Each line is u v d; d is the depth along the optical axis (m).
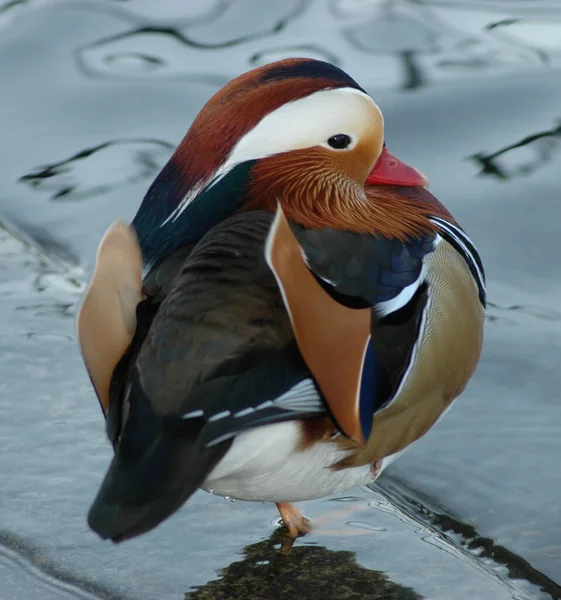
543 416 9.22
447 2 16.06
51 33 15.70
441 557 7.55
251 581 7.26
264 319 6.34
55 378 9.45
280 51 15.11
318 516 8.00
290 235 6.09
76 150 13.48
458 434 9.04
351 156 7.82
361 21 15.69
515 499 8.31
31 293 11.01
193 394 6.15
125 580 7.22
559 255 11.44
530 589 7.40
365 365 6.82
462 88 14.12
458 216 12.04
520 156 12.94
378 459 7.37
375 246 7.37
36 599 7.03
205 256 6.58
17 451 8.46
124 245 6.50
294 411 6.34
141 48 15.38
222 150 7.38
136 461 6.10
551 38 15.16
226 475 6.58
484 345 10.12
